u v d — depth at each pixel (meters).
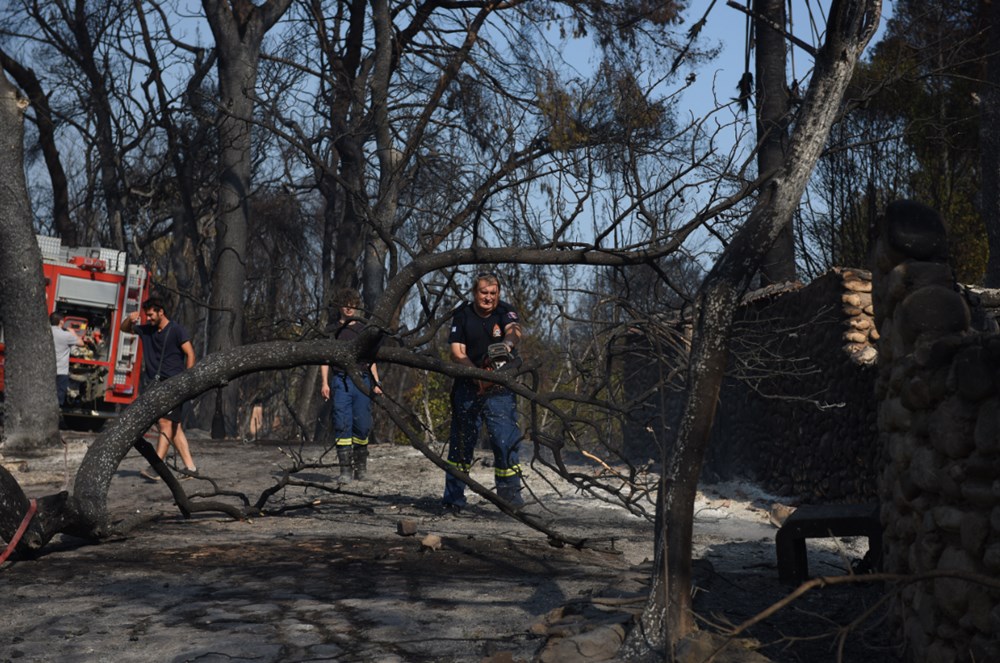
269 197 31.44
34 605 4.98
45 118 28.42
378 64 20.34
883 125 16.30
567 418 6.37
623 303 6.01
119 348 19.48
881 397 4.65
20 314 13.89
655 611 3.97
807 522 5.88
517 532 7.79
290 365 6.82
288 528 7.66
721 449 15.38
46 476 11.36
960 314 3.98
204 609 4.91
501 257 6.52
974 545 3.41
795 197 4.18
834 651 4.29
